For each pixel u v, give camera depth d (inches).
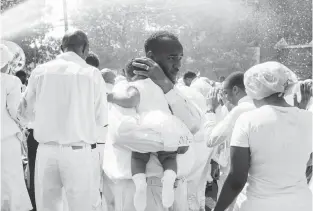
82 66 157.5
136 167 109.5
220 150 183.2
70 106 153.9
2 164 182.2
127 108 110.5
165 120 107.5
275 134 104.4
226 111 215.3
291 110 107.6
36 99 155.3
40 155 156.2
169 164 110.0
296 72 820.6
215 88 177.8
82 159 156.1
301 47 829.8
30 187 242.2
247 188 109.8
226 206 108.0
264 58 901.2
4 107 180.1
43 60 906.7
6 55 179.9
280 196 104.3
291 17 852.6
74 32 161.2
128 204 114.9
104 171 117.9
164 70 116.6
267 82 107.3
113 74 221.9
